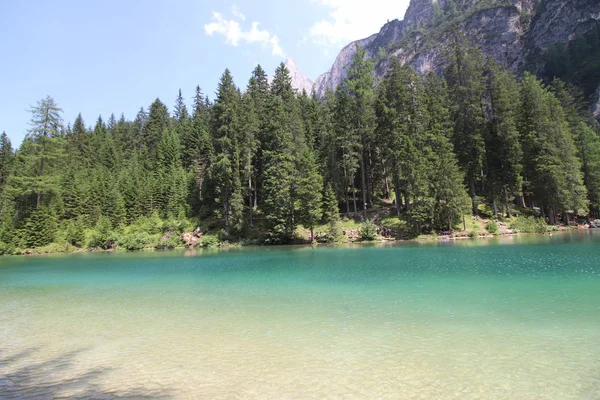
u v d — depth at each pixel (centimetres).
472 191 4906
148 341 984
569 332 948
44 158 5750
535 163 4841
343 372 733
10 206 5741
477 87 5088
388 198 5928
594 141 5431
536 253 2566
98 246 5550
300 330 1038
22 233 5316
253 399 624
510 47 12762
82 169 7450
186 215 5834
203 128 7556
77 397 654
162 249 5162
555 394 616
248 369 765
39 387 705
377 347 877
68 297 1692
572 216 5291
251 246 4744
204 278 2166
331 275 2066
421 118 4975
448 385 660
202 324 1137
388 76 5491
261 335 1004
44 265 3306
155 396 648
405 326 1043
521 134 5028
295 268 2444
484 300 1327
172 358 846
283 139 5003
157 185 6400
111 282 2144
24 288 2009
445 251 2981
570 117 5716
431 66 14125
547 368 725
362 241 4450
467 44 5628
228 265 2781
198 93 10288
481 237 4169
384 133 5000
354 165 4962
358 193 6059
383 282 1769
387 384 671
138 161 8031
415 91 5288
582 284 1547
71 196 6169
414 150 4481
